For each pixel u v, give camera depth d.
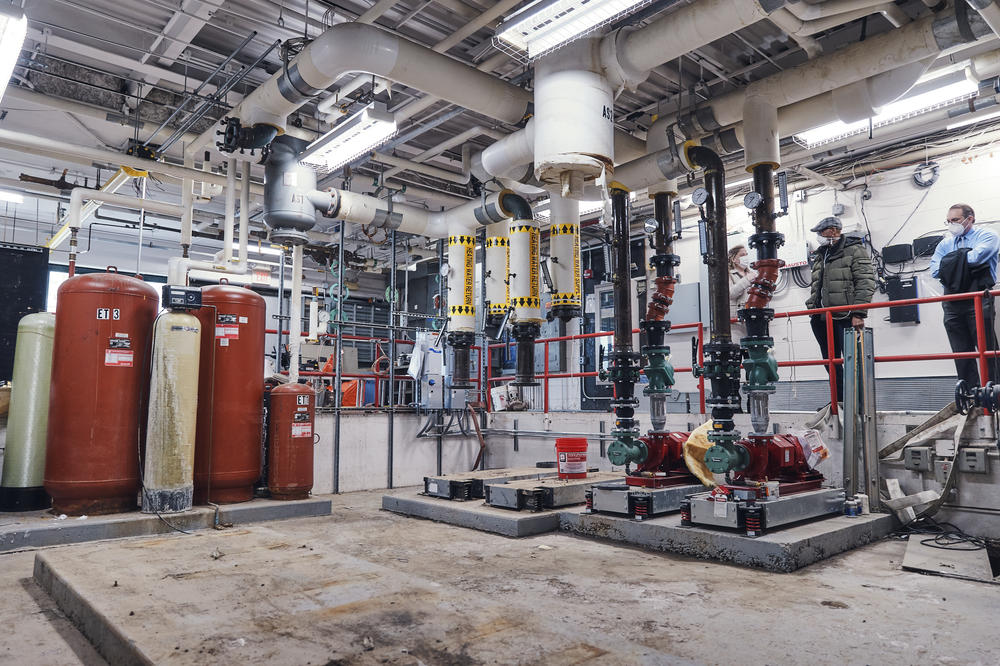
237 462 5.03
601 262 11.84
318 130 7.16
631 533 4.27
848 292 5.76
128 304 4.56
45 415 4.71
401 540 4.43
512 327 7.29
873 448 4.68
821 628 2.56
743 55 6.05
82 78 6.66
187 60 6.32
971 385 5.11
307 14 5.34
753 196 4.38
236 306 5.13
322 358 8.24
